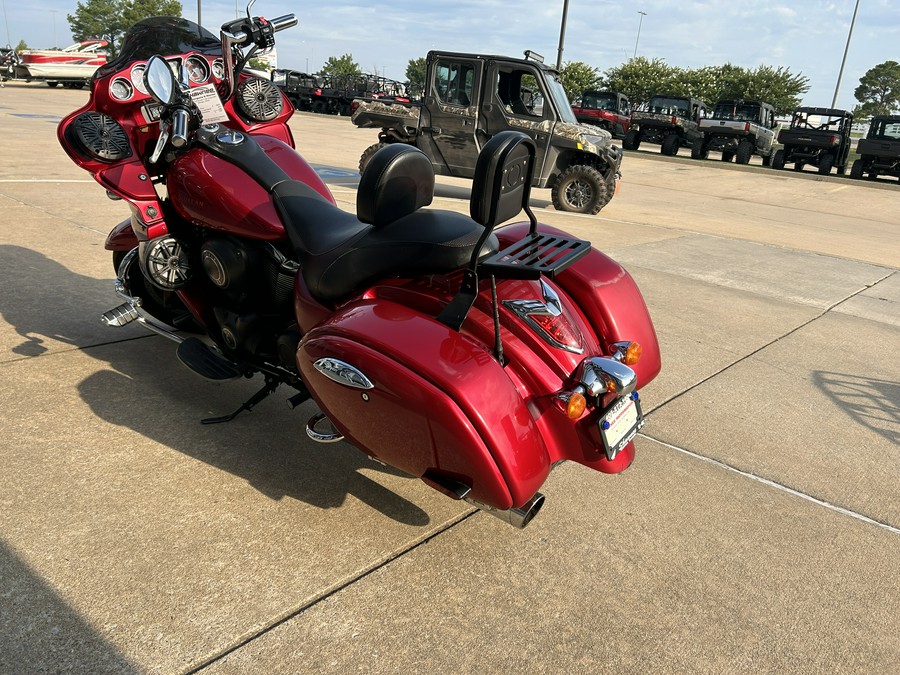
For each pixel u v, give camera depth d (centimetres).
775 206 1427
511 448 209
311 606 223
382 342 218
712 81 5238
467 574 244
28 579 223
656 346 287
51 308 450
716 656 217
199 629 210
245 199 298
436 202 1062
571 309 264
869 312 613
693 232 967
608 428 225
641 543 268
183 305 373
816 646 224
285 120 387
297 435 327
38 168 966
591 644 218
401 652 209
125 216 719
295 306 283
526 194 235
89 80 325
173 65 329
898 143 2062
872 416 393
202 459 299
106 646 201
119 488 273
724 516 289
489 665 207
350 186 1090
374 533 261
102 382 359
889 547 277
